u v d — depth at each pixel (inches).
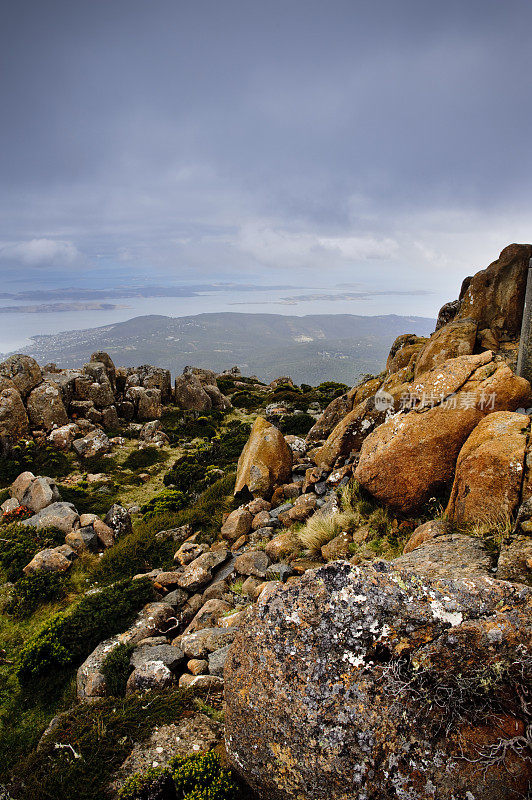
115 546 552.7
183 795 160.9
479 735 113.5
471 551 207.6
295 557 363.6
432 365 482.3
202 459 984.9
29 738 263.0
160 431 1237.7
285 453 600.4
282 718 124.9
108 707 229.9
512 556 185.9
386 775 112.9
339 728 118.2
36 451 1005.2
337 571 136.3
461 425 305.7
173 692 230.2
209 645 272.1
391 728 116.3
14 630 394.9
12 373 1149.7
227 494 645.9
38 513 641.6
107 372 1435.8
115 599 370.0
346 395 693.9
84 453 1050.1
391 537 313.7
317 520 377.7
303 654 128.0
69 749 205.6
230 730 141.3
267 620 136.2
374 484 326.0
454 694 117.3
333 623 128.3
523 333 426.3
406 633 123.6
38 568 483.5
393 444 319.3
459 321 496.7
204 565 396.2
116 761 193.0
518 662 115.3
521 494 225.6
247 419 1465.3
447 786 109.7
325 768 116.8
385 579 131.8
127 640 319.0
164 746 194.1
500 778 108.5
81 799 178.9
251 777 137.1
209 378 1772.9
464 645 119.7
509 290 501.0
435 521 264.4
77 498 796.0
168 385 1584.6
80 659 323.6
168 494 748.6
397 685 119.9
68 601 438.9
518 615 120.6
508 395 306.8
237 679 138.6
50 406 1138.7
